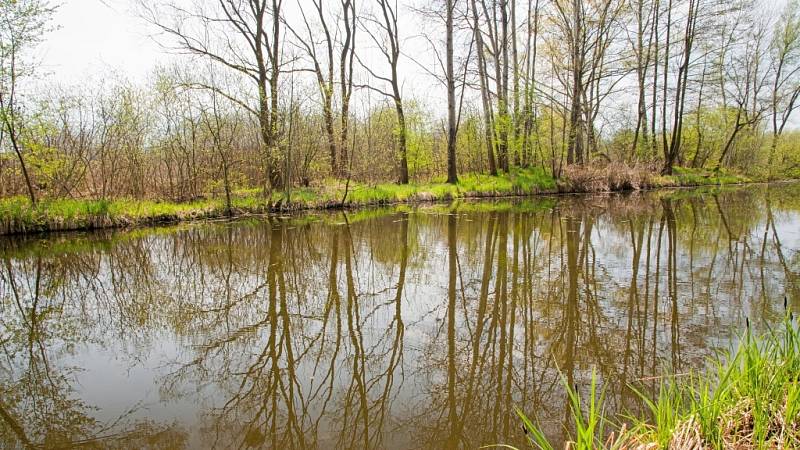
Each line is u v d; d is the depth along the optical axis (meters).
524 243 8.55
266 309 5.28
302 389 3.46
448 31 18.53
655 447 2.03
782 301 4.82
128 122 12.55
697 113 25.77
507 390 3.35
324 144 16.00
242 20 15.12
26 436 2.87
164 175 14.12
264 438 2.81
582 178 20.05
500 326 4.56
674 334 4.09
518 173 20.88
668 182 22.45
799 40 26.97
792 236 8.38
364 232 10.24
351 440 2.77
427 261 7.39
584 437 1.91
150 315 5.14
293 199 14.27
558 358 3.80
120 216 11.55
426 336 4.41
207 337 4.49
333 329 4.64
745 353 2.53
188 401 3.29
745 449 1.99
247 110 13.74
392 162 19.80
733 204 14.15
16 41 10.08
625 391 3.19
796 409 2.11
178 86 12.74
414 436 2.80
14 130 10.40
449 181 19.56
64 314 5.22
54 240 9.91
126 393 3.41
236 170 14.64
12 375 3.72
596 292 5.44
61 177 12.18
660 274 6.06
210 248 8.91
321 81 14.98
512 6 19.91
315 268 7.12
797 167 29.64
